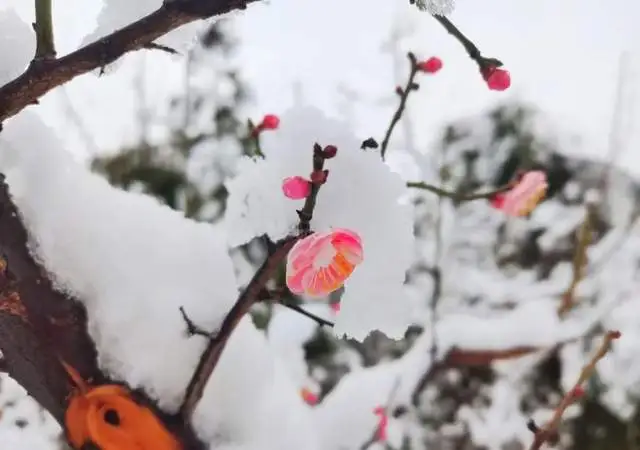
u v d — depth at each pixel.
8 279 0.24
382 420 0.47
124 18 0.26
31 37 0.27
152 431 0.25
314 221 0.24
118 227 0.27
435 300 0.59
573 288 0.60
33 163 0.26
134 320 0.25
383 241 0.24
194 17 0.22
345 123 0.25
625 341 0.71
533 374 0.75
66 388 0.25
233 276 0.28
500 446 0.73
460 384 0.76
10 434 0.60
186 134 0.88
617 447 0.70
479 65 0.29
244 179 0.24
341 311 0.25
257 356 0.29
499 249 0.86
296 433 0.30
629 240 0.82
